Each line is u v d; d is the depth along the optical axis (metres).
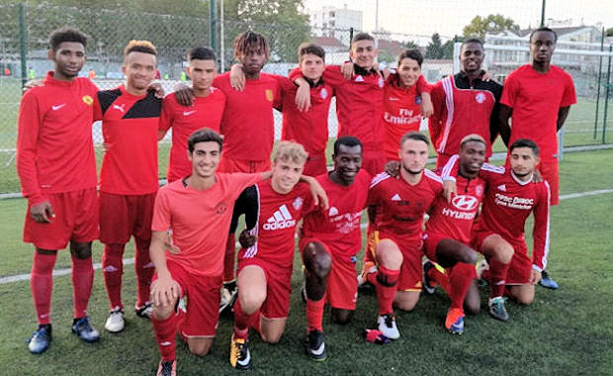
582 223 6.08
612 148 12.73
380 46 11.35
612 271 4.52
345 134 4.48
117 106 3.28
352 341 3.30
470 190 3.68
